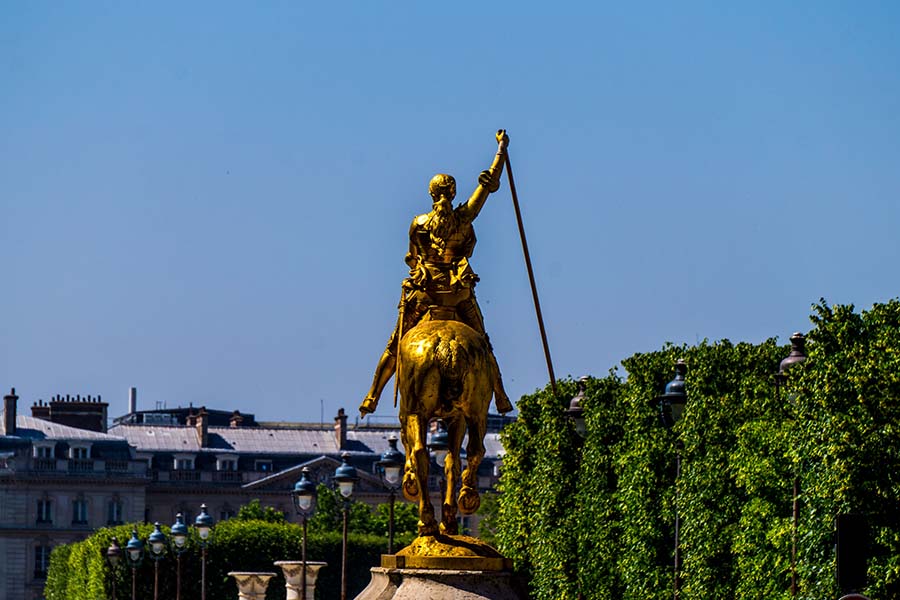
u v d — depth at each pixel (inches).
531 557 3863.2
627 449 3511.3
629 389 3486.7
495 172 1485.0
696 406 3181.6
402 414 1412.4
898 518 2635.3
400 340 1425.9
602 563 3604.8
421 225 1444.4
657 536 3390.7
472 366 1396.4
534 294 1663.4
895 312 2714.1
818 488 2674.7
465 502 1412.4
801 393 2699.3
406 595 1334.9
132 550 5782.5
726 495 3117.6
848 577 1635.1
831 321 2716.5
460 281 1430.9
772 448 2987.2
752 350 3189.0
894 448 2635.3
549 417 3804.1
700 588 3122.5
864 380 2640.3
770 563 2977.4
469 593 1333.7
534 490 3823.8
